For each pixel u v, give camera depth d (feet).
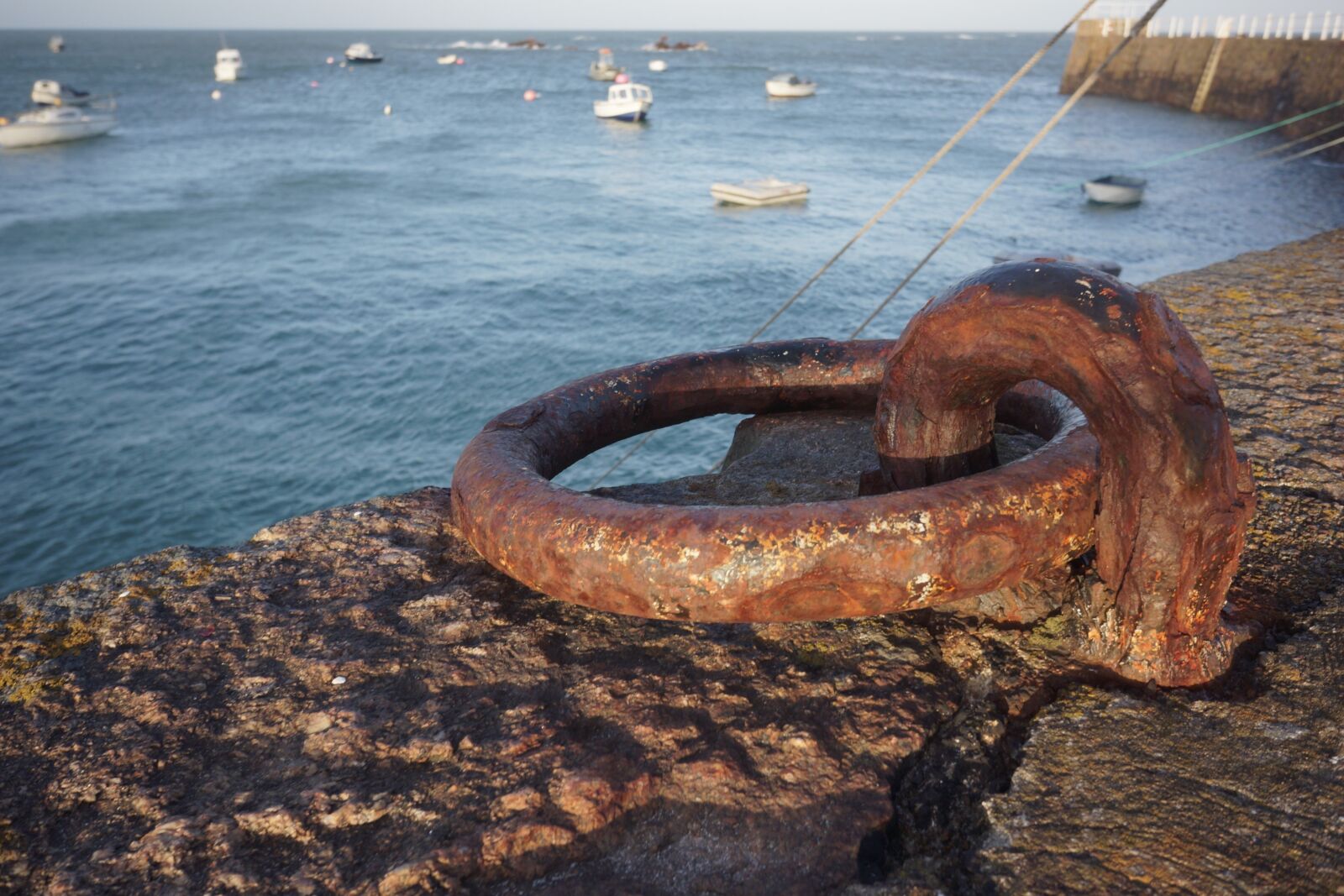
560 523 7.56
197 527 62.59
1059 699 7.42
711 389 12.03
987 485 7.29
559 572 7.53
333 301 102.53
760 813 6.45
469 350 89.66
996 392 8.48
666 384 11.69
